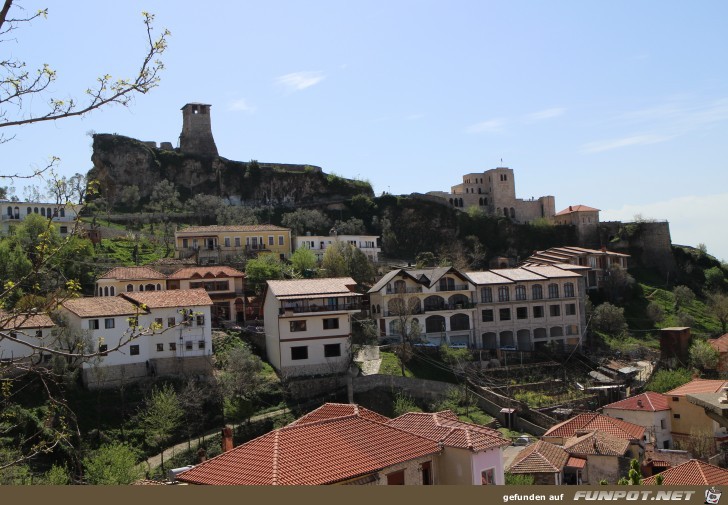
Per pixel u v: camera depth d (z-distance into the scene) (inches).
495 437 1350.9
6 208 5088.6
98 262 4594.0
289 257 5300.2
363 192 7431.1
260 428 2856.8
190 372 3120.1
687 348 4190.5
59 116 629.6
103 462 2130.9
